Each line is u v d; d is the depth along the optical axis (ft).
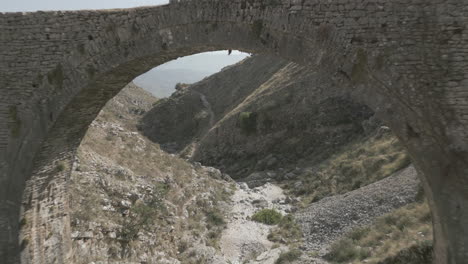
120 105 234.17
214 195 83.51
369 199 64.80
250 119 140.36
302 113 130.82
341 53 25.41
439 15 23.62
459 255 23.54
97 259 41.93
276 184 104.32
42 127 34.71
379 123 103.55
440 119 23.82
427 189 25.53
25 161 35.12
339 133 117.39
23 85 34.50
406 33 24.18
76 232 41.93
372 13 24.68
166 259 49.90
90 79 33.22
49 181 38.99
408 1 24.07
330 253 53.01
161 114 220.02
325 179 90.53
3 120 35.12
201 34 29.99
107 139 70.90
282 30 27.14
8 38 34.22
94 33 32.63
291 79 156.04
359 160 87.66
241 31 28.60
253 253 61.41
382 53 24.56
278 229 71.41
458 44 23.41
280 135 130.62
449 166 23.73
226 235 68.49
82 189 47.57
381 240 49.42
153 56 32.37
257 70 225.76
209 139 155.84
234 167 130.52
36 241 36.99
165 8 30.86
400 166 72.64
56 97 34.04
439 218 24.35
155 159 77.87
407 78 24.25
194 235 60.64
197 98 230.48
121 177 57.21
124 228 47.24
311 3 26.12
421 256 37.22
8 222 35.17
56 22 33.30
